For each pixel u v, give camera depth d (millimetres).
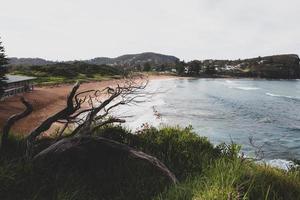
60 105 45344
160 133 9766
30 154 7062
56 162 7000
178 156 8109
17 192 5660
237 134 34875
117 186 6492
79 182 6418
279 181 5270
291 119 48688
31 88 59281
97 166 7098
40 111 37938
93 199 5957
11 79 46906
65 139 7273
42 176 6223
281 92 106750
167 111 49656
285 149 28656
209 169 6176
